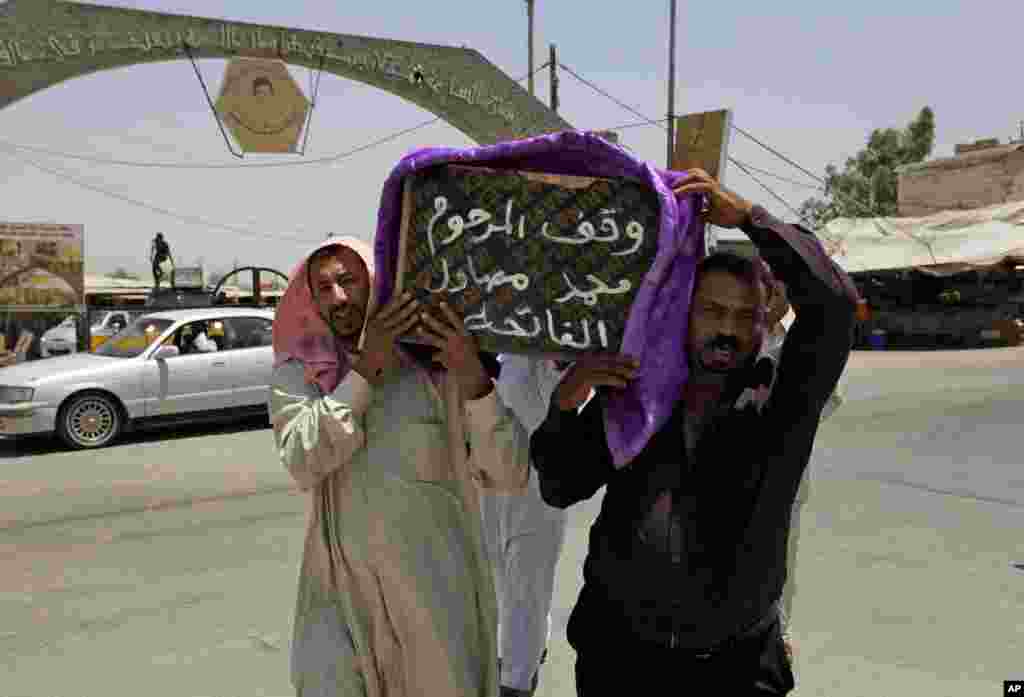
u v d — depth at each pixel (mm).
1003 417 11492
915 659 4012
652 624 2047
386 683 2389
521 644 3520
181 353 11102
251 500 7516
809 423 1997
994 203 32000
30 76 11758
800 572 5238
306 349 2434
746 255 2090
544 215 2168
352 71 14156
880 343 25219
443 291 2244
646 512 2068
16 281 15625
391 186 2240
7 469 9289
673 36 22250
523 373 3393
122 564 5711
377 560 2322
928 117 46531
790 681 2145
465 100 15203
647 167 2088
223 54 13016
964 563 5387
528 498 3439
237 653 4227
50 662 4137
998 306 25031
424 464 2361
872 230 27516
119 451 10219
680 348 2086
